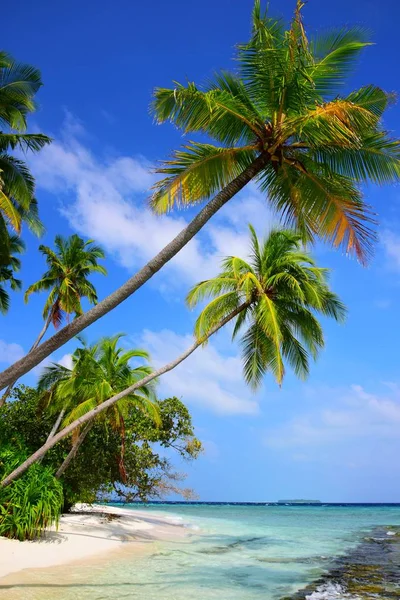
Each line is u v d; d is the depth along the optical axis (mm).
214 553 19297
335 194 10555
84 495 26547
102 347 24719
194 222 9422
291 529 34062
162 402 30781
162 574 13852
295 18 9617
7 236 21234
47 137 18406
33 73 18109
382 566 16484
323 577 14180
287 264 20266
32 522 16078
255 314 20078
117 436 27500
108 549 18047
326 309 22172
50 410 25406
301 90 10000
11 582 11406
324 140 9852
